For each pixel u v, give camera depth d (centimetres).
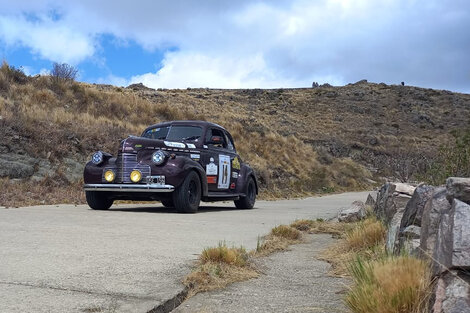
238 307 304
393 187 569
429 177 677
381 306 255
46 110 1659
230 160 1081
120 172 886
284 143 2802
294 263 446
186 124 1034
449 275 242
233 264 404
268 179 1977
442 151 672
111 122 1795
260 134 2795
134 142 893
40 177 1225
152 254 450
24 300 292
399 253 332
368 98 6072
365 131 4506
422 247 299
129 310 277
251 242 546
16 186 1121
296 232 595
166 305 297
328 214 953
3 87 1764
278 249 519
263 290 347
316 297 328
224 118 3009
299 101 5728
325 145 3700
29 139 1345
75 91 2077
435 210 292
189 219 780
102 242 514
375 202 717
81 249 468
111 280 347
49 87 2003
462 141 655
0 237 533
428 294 251
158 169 870
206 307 304
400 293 253
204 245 511
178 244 514
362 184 2938
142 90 4250
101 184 887
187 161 898
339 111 5431
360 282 289
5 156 1227
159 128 1047
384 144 4091
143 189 863
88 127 1593
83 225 653
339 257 458
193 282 346
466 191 276
